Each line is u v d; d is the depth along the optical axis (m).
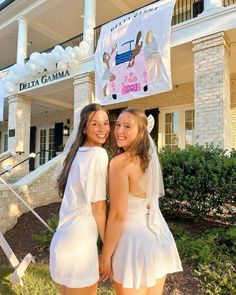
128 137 1.86
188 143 9.46
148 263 1.73
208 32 6.22
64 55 8.84
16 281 3.38
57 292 3.11
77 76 8.91
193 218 4.39
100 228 1.83
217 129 6.00
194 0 9.31
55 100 12.40
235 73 8.48
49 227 4.79
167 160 4.20
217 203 3.86
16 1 10.43
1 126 17.97
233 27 5.89
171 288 2.92
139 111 1.93
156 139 10.10
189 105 9.52
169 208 4.40
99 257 1.86
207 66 6.23
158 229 1.86
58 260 1.78
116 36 7.55
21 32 11.00
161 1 6.82
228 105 6.34
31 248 4.66
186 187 4.03
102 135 1.96
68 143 2.07
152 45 6.71
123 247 1.76
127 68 7.21
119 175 1.77
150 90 6.71
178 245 3.54
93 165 1.81
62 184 1.96
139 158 1.84
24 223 5.77
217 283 2.85
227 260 3.12
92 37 8.84
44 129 14.84
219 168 3.75
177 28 6.69
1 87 5.39
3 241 3.87
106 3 10.14
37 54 9.67
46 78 9.91
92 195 1.79
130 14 7.37
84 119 1.97
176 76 8.96
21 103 11.22
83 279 1.74
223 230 3.80
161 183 2.00
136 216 1.81
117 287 1.80
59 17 11.11
